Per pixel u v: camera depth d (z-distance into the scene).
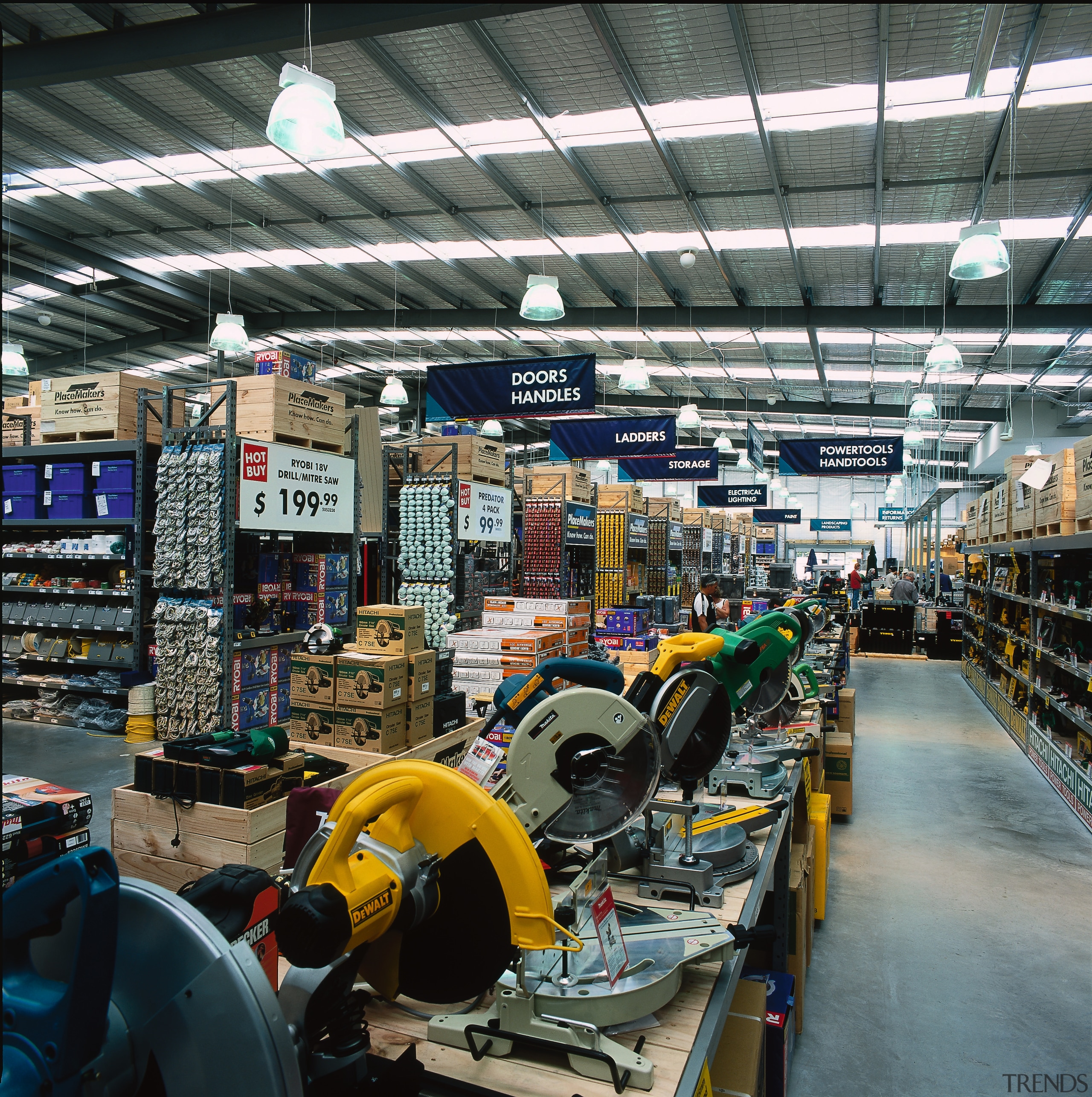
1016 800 5.91
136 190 8.76
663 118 6.67
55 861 0.87
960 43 5.52
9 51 5.59
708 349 14.55
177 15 5.64
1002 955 3.54
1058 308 10.36
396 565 7.84
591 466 25.41
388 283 11.66
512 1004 1.36
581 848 2.09
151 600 6.80
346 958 1.17
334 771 3.34
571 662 1.82
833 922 3.87
